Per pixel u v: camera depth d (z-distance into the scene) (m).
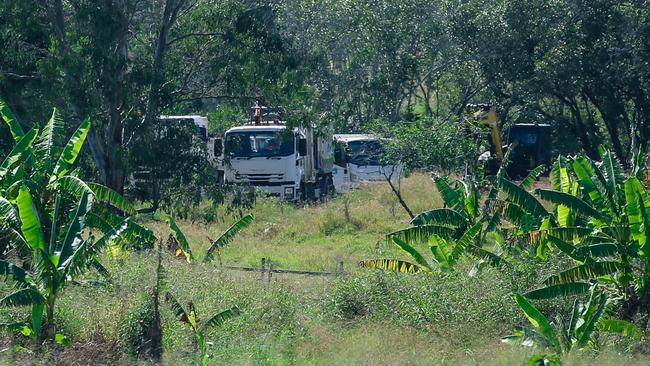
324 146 138.12
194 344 43.53
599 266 46.72
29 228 42.38
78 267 42.66
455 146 99.81
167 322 44.69
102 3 81.88
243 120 128.75
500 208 55.12
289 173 119.81
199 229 92.38
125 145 86.44
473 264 54.19
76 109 82.38
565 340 43.12
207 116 129.38
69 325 43.62
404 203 99.81
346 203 105.25
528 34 163.50
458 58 169.00
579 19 162.50
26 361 39.47
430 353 42.88
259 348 42.66
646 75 155.62
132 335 42.62
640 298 47.22
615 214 48.53
